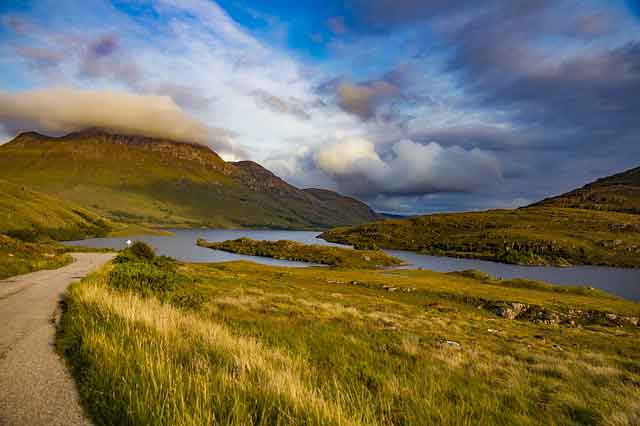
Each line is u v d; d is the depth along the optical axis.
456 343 17.55
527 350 18.86
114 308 11.95
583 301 59.09
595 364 17.16
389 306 36.50
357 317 22.58
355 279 67.44
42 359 7.61
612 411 8.12
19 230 148.38
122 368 6.62
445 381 9.30
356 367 9.41
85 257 54.00
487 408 7.49
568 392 10.00
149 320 10.62
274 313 19.56
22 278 25.64
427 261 193.88
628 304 60.91
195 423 4.69
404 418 6.32
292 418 5.24
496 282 82.75
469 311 48.41
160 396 5.40
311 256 165.50
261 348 9.69
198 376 6.33
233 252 182.12
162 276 24.08
